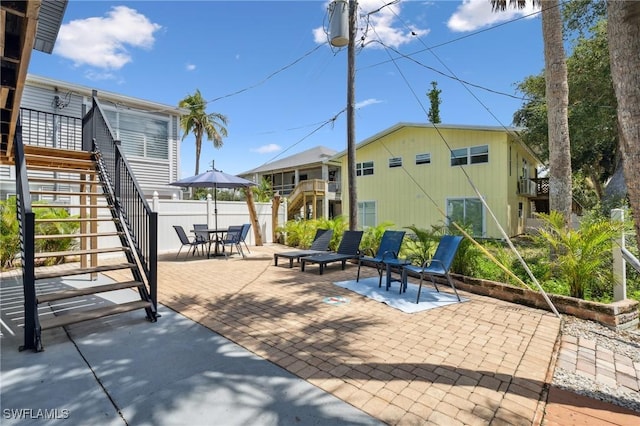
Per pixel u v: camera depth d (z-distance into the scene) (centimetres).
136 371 279
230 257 955
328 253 793
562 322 407
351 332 368
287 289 565
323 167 2441
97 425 210
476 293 536
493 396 243
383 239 621
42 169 523
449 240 538
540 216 557
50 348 326
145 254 438
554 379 274
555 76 673
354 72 866
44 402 234
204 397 241
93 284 606
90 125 634
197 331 371
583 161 1557
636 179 198
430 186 1620
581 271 461
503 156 1417
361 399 238
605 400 245
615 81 207
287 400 237
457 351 319
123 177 502
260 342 340
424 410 225
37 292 551
